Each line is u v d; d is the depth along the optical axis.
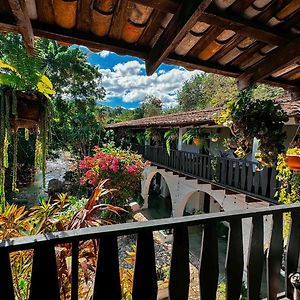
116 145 17.98
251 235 1.79
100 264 1.36
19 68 1.64
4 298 1.17
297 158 2.81
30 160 10.38
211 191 8.29
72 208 3.66
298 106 4.91
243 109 3.25
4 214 2.65
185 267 1.56
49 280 1.25
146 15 1.51
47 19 1.53
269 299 1.93
